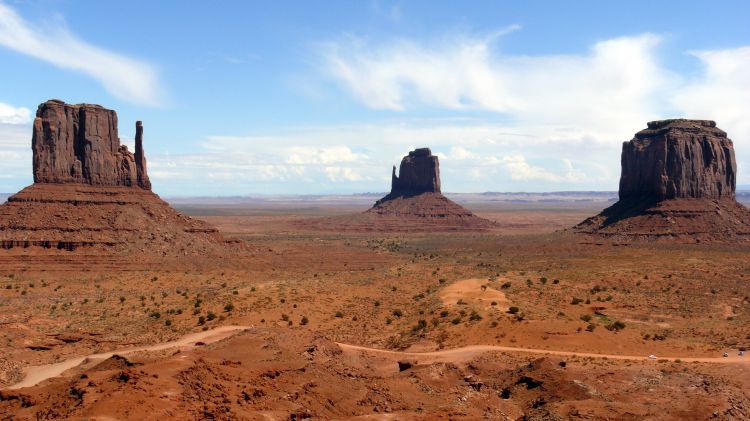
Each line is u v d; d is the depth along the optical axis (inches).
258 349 2645.2
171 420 1686.8
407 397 2380.7
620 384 2450.8
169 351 3034.0
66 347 3410.4
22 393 2064.5
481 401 2385.6
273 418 1836.9
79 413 1676.9
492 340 3257.9
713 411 2106.3
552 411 2144.4
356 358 2938.0
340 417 2062.0
